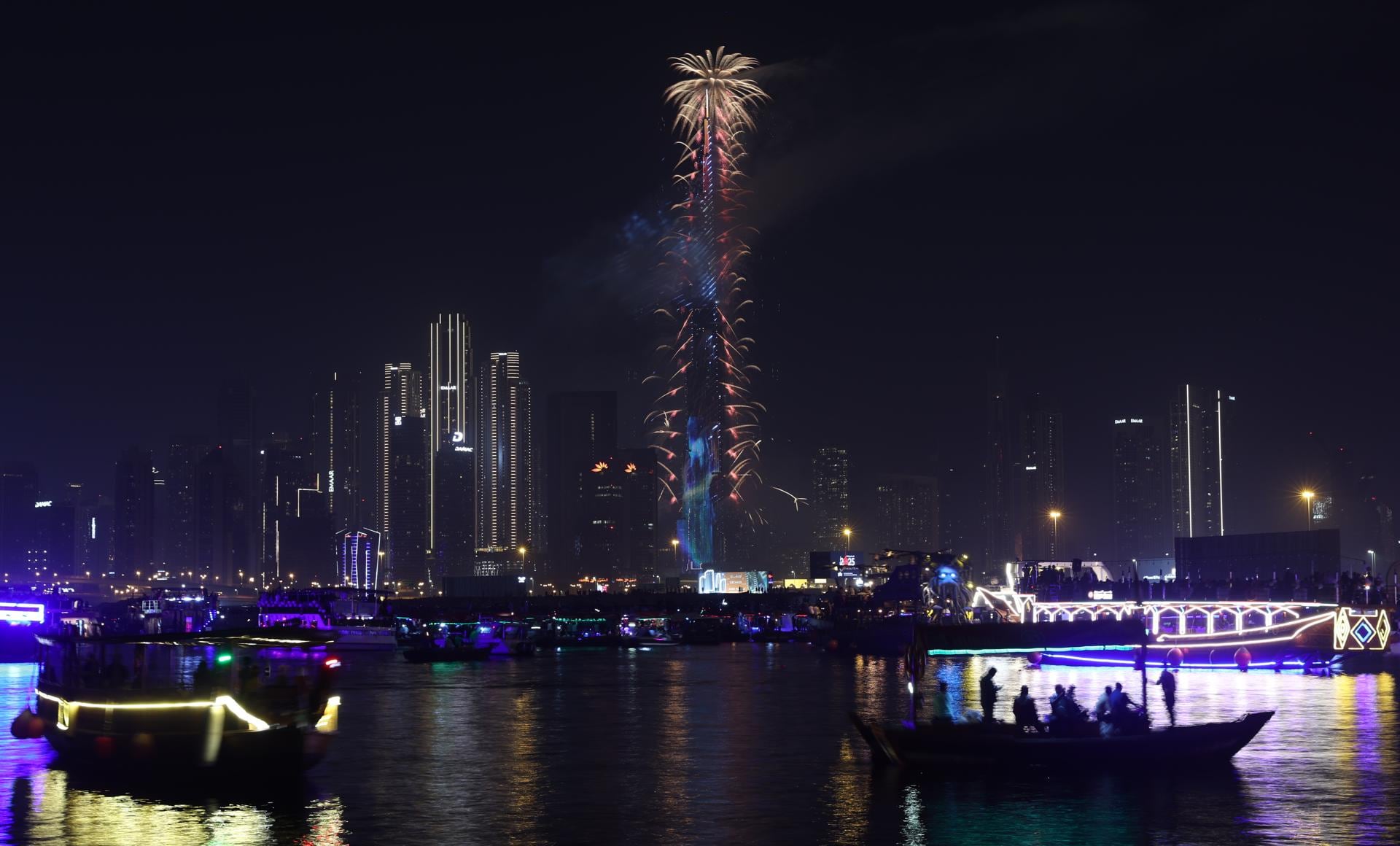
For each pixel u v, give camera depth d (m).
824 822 53.59
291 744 62.78
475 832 52.78
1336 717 87.19
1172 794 57.91
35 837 51.66
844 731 88.44
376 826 53.88
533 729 91.56
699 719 97.75
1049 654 149.25
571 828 53.44
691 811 56.91
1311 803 55.62
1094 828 51.25
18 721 75.00
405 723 96.19
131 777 64.38
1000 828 51.31
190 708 63.25
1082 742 62.91
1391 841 49.00
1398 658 139.75
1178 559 176.38
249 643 73.75
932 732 64.00
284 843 50.72
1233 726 64.38
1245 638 134.50
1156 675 132.00
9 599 174.88
